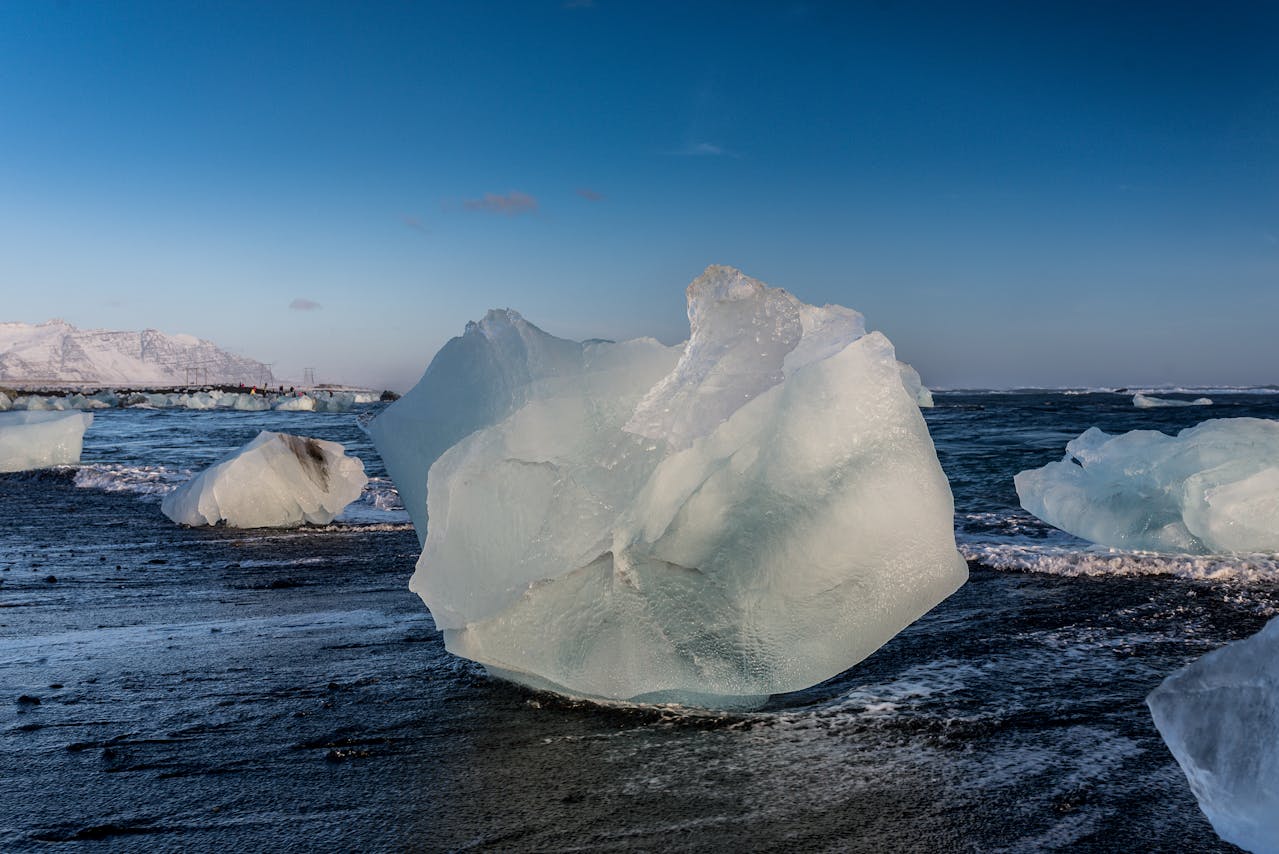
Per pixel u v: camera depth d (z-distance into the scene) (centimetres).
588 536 302
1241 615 436
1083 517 695
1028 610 450
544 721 293
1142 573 546
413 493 361
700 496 297
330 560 623
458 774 249
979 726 284
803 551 291
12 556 649
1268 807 165
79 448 1391
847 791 236
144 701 314
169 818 223
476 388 348
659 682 300
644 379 320
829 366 291
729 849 205
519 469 309
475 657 320
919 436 293
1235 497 603
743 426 297
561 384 324
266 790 239
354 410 4959
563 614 305
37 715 300
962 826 215
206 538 734
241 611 462
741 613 294
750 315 309
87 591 520
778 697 318
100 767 256
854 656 297
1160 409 3697
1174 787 236
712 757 261
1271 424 665
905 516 290
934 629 413
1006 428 2214
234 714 300
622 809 226
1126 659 361
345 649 382
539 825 218
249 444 838
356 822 221
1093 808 225
